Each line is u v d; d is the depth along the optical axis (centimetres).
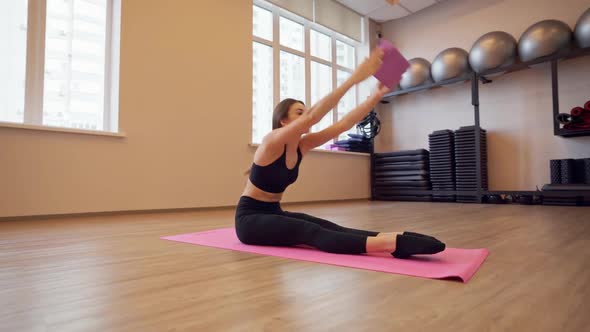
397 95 614
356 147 592
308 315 80
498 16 531
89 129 330
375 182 602
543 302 87
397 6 598
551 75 431
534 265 127
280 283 107
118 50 353
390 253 137
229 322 77
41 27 323
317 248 156
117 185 346
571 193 404
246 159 453
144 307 87
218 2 434
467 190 486
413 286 102
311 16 558
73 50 340
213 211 391
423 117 598
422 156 545
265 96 515
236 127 444
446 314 79
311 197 529
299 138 157
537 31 432
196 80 409
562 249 156
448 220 278
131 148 356
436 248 126
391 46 141
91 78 350
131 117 357
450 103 569
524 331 69
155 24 378
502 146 513
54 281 112
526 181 492
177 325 75
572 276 111
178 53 395
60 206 312
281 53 540
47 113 325
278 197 174
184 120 396
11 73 308
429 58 604
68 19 338
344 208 421
